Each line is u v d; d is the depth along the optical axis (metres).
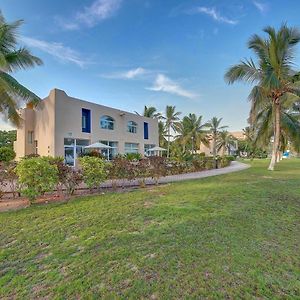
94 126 25.23
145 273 3.19
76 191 9.03
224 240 4.21
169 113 45.41
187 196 7.80
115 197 7.88
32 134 24.19
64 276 3.19
